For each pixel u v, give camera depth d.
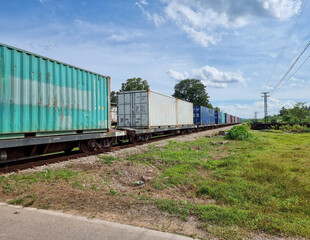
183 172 7.01
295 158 8.55
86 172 6.61
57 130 7.59
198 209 3.83
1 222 3.20
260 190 5.10
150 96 15.00
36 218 3.35
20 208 3.76
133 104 15.09
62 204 3.98
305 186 5.32
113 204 4.07
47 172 6.31
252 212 3.77
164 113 17.69
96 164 7.65
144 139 15.43
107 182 5.99
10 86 5.99
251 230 3.16
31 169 6.68
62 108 7.82
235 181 5.78
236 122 79.81
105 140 11.16
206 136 20.17
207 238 2.89
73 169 6.87
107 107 10.62
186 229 3.15
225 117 51.12
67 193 4.60
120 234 2.88
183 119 22.86
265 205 4.41
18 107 6.21
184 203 4.17
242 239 2.89
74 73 8.44
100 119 10.07
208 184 5.77
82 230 2.97
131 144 13.14
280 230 3.13
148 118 14.59
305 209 4.05
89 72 9.33
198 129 29.19
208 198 5.00
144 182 6.33
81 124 8.79
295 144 13.73
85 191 4.95
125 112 15.37
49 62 7.30
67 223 3.19
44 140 7.13
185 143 13.99
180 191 5.64
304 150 10.58
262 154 9.77
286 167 7.16
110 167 7.32
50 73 7.33
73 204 4.00
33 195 4.39
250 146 12.44
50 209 3.76
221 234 2.99
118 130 12.12
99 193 4.85
